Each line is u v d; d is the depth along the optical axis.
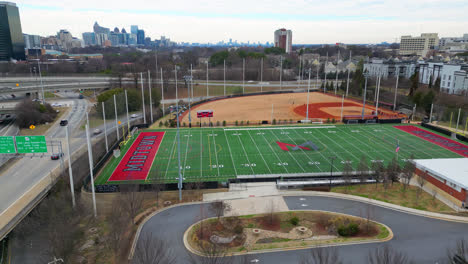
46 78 150.62
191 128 93.00
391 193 52.03
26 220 44.22
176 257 35.16
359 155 70.25
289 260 34.31
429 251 36.09
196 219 44.16
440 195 50.88
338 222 42.28
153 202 49.66
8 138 49.97
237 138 83.06
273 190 54.03
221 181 57.12
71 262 35.38
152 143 78.94
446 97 119.44
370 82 163.12
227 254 35.44
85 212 44.44
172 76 177.25
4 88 121.00
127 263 34.50
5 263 37.81
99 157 67.81
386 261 29.58
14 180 57.34
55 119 106.00
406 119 102.12
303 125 96.12
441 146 76.38
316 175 59.75
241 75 195.00
